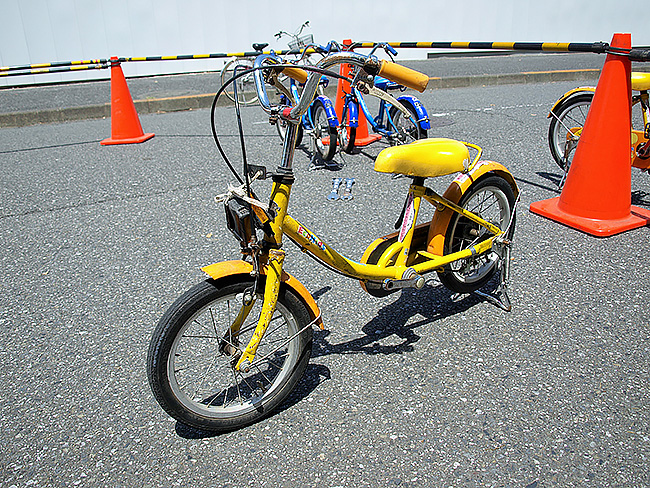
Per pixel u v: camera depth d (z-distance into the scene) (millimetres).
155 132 7629
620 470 2104
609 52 3748
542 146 6281
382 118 6336
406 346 2885
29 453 2285
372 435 2318
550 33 14469
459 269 3129
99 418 2471
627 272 3496
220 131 7574
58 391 2639
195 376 2732
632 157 4324
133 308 3291
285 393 2441
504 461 2160
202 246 4035
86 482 2139
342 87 6262
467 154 2773
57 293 3473
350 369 2727
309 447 2273
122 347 2941
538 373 2645
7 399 2590
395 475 2117
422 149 2615
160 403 2189
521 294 3311
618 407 2414
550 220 4285
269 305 2229
